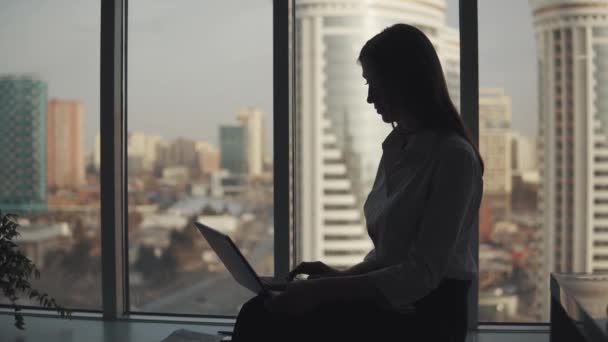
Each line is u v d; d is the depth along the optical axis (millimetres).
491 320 3246
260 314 1403
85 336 3107
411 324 1401
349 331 1390
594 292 1644
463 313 1457
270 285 1655
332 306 1418
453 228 1385
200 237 3426
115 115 3412
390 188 1552
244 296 3416
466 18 3137
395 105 1548
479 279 3242
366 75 1571
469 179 1410
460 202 1395
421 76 1506
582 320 1470
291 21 3344
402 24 1555
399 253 1463
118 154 3438
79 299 3541
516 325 3229
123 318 3426
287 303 1386
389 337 1391
